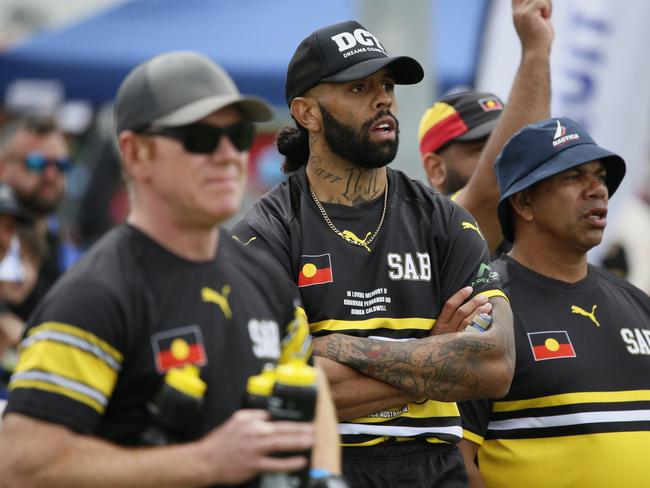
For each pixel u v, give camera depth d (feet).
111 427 29.86
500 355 40.27
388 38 66.64
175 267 30.76
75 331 29.04
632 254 111.65
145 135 30.42
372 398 39.86
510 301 46.01
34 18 126.52
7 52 97.45
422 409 41.24
